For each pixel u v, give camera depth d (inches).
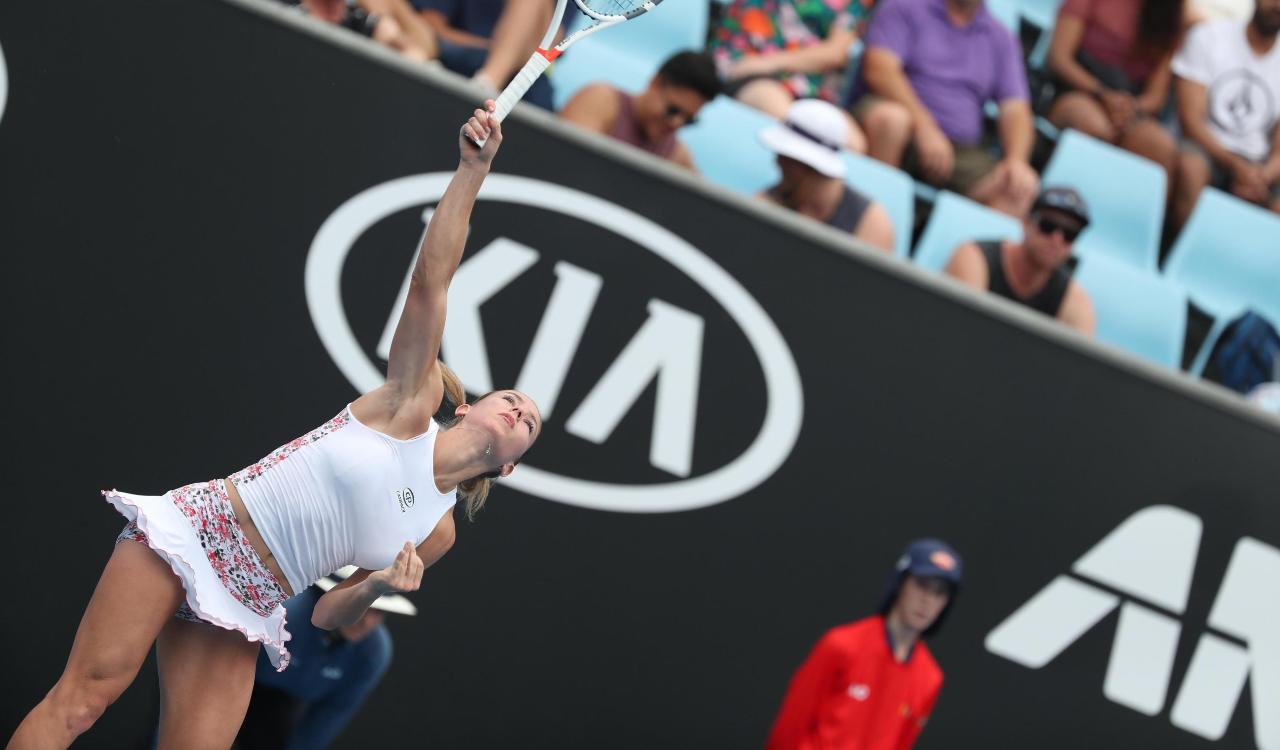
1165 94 1040.8
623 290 752.3
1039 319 780.0
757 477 750.5
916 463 763.4
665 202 763.4
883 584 752.3
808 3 981.2
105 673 450.0
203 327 703.1
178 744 475.8
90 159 702.5
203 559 454.3
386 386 460.8
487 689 711.7
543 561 724.0
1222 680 783.1
